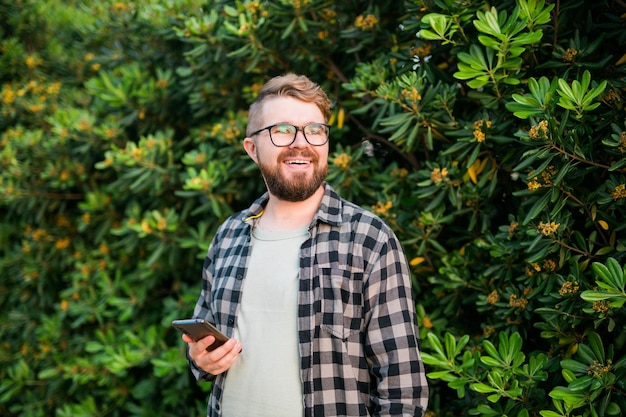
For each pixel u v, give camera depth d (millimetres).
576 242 1822
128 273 3322
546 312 1728
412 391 1406
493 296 1942
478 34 1932
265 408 1450
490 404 1908
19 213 3629
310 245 1527
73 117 3283
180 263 3057
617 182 1685
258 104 1627
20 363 3529
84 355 3365
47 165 3445
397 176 2338
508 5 1919
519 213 1854
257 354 1486
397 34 2352
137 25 3125
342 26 2543
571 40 1865
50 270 3611
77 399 3484
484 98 1929
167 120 3201
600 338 1659
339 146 2391
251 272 1567
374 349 1439
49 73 4066
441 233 2303
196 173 2723
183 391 2916
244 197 2848
